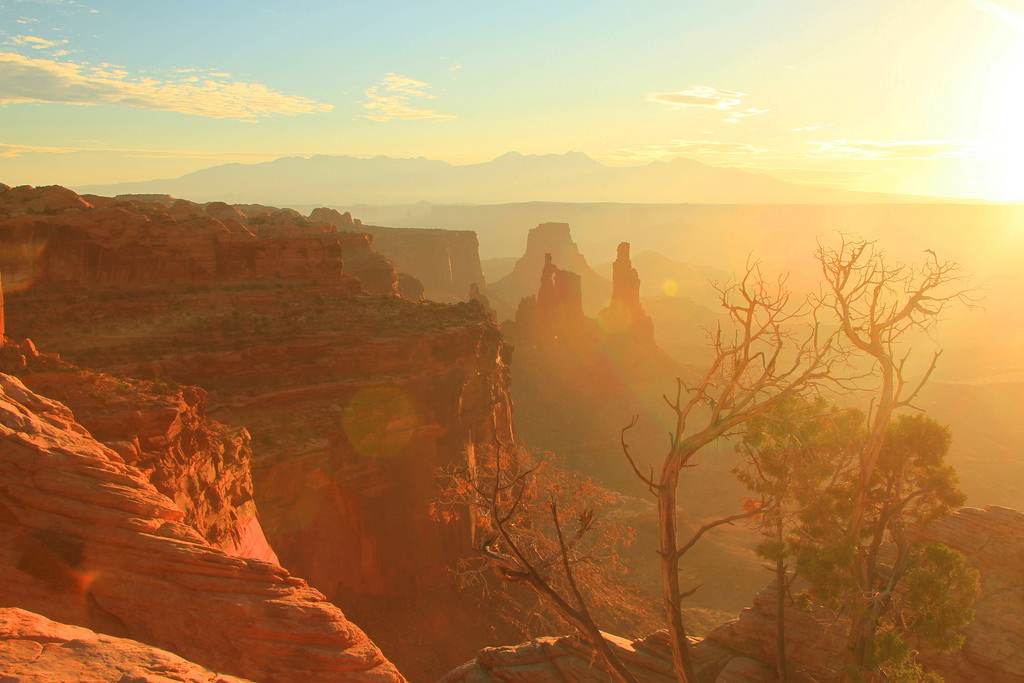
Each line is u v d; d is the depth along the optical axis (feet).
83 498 51.70
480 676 70.49
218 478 85.35
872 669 52.54
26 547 48.78
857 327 50.98
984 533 64.85
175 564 49.85
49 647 24.13
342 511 122.01
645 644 70.74
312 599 50.90
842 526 57.62
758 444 59.77
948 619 52.42
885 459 56.95
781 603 64.75
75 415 68.95
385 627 118.01
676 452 42.78
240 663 46.93
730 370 43.21
